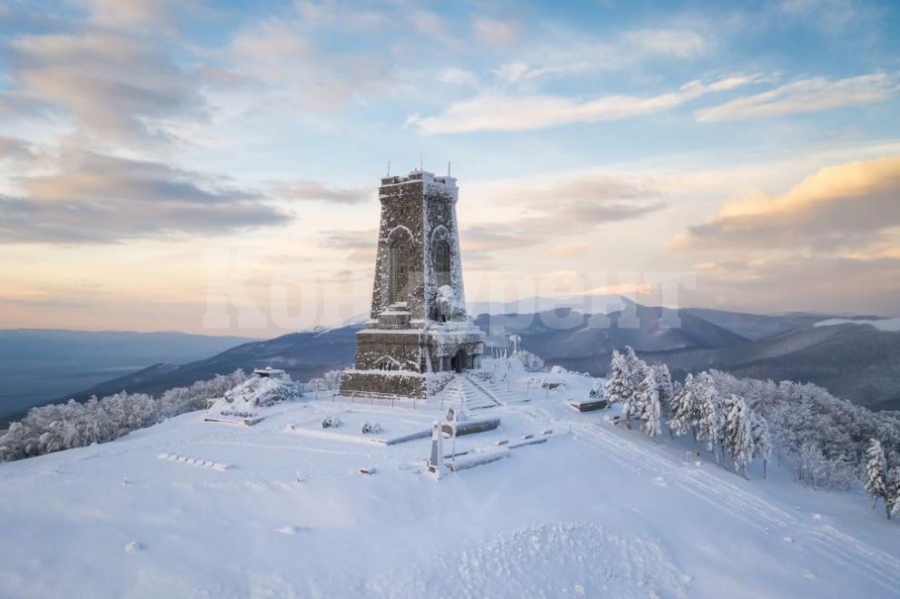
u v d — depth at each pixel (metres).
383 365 79.56
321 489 41.97
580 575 36.69
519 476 49.56
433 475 46.03
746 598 36.41
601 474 53.09
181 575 30.56
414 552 35.38
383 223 82.56
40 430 70.31
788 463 71.25
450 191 82.44
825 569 40.84
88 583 29.75
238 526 36.75
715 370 111.00
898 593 39.41
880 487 55.28
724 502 50.75
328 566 32.94
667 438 67.94
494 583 33.97
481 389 76.56
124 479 44.50
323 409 71.06
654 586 36.78
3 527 35.44
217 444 57.28
